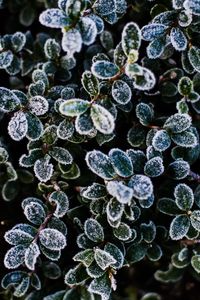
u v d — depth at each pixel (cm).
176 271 56
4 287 52
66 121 48
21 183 56
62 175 51
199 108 52
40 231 47
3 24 65
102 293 47
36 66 56
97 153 45
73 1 44
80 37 44
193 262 51
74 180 53
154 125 50
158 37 48
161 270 58
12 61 54
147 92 53
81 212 51
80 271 50
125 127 54
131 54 44
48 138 49
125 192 43
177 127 48
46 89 51
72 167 51
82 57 56
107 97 47
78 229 51
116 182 44
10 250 47
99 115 44
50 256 49
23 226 48
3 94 47
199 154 53
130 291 64
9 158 55
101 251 47
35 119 48
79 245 49
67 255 54
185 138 48
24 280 52
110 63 46
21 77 58
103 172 45
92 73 46
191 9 46
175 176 49
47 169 48
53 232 47
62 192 49
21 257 48
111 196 47
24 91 57
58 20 44
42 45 57
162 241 53
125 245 51
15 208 57
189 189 48
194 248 52
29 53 56
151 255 52
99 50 55
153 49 48
